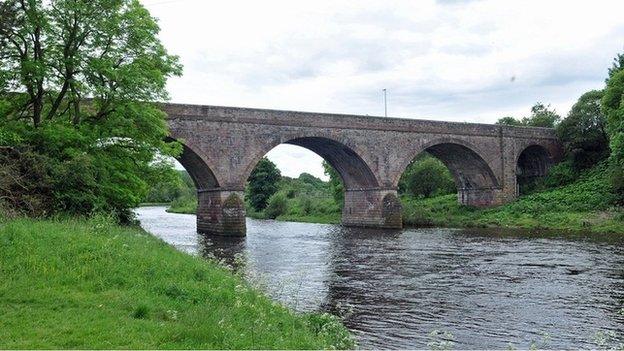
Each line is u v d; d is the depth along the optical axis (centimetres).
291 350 975
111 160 2491
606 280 2305
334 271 2622
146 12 2594
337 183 8212
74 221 1902
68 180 2180
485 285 2244
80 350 859
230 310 1185
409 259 3061
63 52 2388
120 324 1003
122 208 2638
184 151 4466
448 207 6788
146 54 2678
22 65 2248
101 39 2484
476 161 6366
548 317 1697
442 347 1255
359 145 5350
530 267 2702
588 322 1628
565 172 6444
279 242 4084
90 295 1184
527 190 6775
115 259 1441
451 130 5969
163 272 1423
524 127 6556
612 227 4553
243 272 2188
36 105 2395
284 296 1969
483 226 5450
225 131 4572
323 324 1335
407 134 5653
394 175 5569
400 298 1992
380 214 5559
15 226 1585
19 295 1129
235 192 4572
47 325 975
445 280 2369
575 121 6450
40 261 1334
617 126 5050
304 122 4997
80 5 2308
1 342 877
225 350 909
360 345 1371
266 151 4759
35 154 2128
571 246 3562
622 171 5091
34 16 2252
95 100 2641
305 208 8225
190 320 1052
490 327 1583
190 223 6209
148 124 2573
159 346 898
